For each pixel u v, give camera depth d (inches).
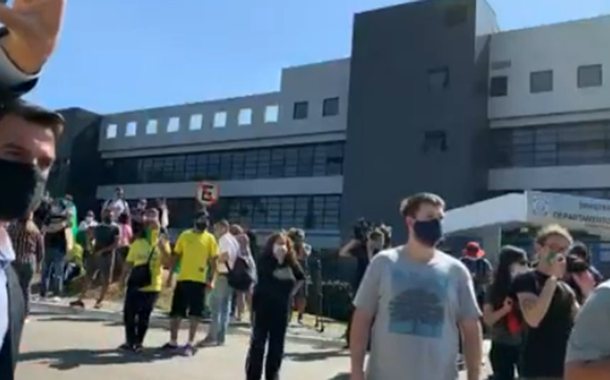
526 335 178.7
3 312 78.1
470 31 1374.3
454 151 1354.6
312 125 1727.4
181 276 386.0
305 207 1739.7
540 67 1366.9
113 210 629.9
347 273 861.8
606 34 1310.3
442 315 143.3
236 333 490.0
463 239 757.9
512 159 1378.0
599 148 1295.5
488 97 1398.9
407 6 1462.8
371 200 1432.1
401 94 1435.8
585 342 89.7
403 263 148.9
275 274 294.4
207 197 651.5
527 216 593.0
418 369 139.4
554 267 176.4
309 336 497.0
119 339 414.0
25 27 57.3
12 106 72.4
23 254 273.6
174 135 2062.0
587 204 615.5
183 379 313.3
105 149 2198.6
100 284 629.6
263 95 1876.2
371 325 149.8
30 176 73.9
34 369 311.4
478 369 148.2
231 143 1921.8
